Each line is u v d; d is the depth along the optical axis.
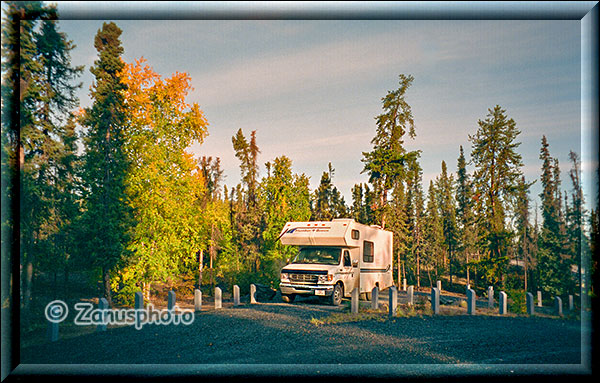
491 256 25.95
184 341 8.98
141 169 18.50
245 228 33.69
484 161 25.25
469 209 34.97
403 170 27.55
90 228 17.30
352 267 16.33
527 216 24.64
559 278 22.70
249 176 31.86
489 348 8.88
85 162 17.67
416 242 39.75
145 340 9.10
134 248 17.81
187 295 23.12
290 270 15.40
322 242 16.27
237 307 14.16
